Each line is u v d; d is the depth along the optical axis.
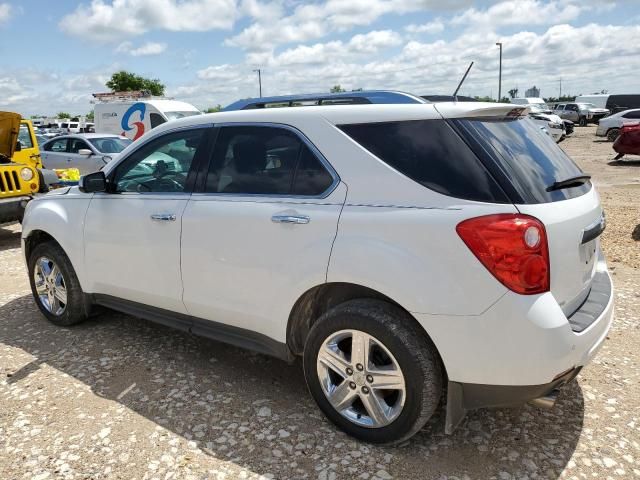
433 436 2.94
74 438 2.98
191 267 3.41
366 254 2.62
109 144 14.08
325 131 2.94
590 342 2.57
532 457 2.76
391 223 2.59
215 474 2.67
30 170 8.46
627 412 3.15
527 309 2.35
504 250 2.35
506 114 2.92
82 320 4.56
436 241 2.47
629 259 6.39
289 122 3.09
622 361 3.78
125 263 3.84
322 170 2.91
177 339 4.31
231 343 3.38
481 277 2.39
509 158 2.58
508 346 2.38
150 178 3.77
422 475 2.63
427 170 2.61
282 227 2.95
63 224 4.26
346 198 2.78
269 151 3.15
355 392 2.82
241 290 3.18
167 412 3.23
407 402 2.63
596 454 2.77
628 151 17.48
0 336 4.43
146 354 4.04
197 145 3.52
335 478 2.62
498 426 3.03
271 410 3.23
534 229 2.37
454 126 2.63
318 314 3.16
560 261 2.50
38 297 4.70
